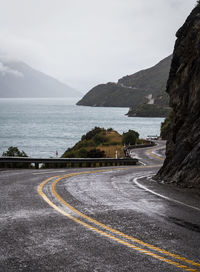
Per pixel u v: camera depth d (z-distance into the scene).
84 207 9.20
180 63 18.33
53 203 9.65
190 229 7.04
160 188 13.62
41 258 5.22
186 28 18.36
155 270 4.75
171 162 16.67
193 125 16.03
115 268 4.82
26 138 127.88
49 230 6.83
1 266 4.88
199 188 12.86
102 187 13.49
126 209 9.05
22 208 8.92
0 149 95.62
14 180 14.96
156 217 8.14
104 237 6.37
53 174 18.42
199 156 14.01
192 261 5.12
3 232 6.66
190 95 16.89
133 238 6.32
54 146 104.00
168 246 5.86
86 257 5.27
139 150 55.56
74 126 192.12
